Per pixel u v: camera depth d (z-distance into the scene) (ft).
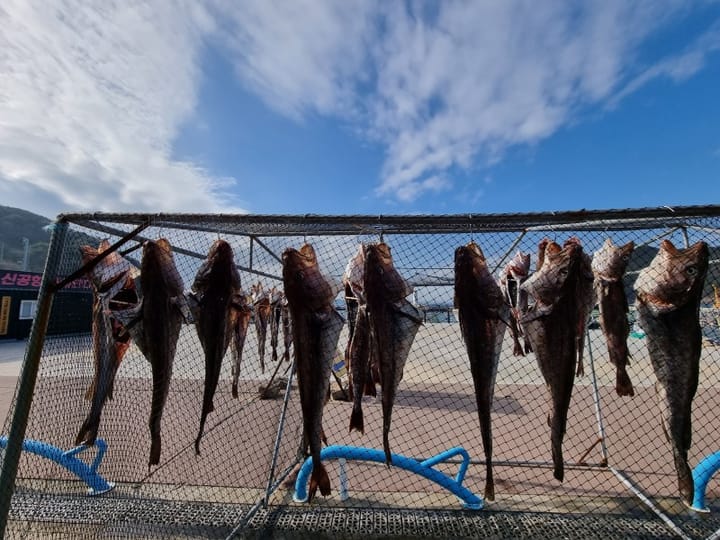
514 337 4.74
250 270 5.57
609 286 3.42
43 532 3.68
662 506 4.16
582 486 4.69
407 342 3.31
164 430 6.34
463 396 8.37
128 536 3.67
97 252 3.68
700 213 2.78
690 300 3.01
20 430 3.09
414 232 4.08
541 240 3.67
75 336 3.95
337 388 8.13
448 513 4.05
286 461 5.27
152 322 3.21
